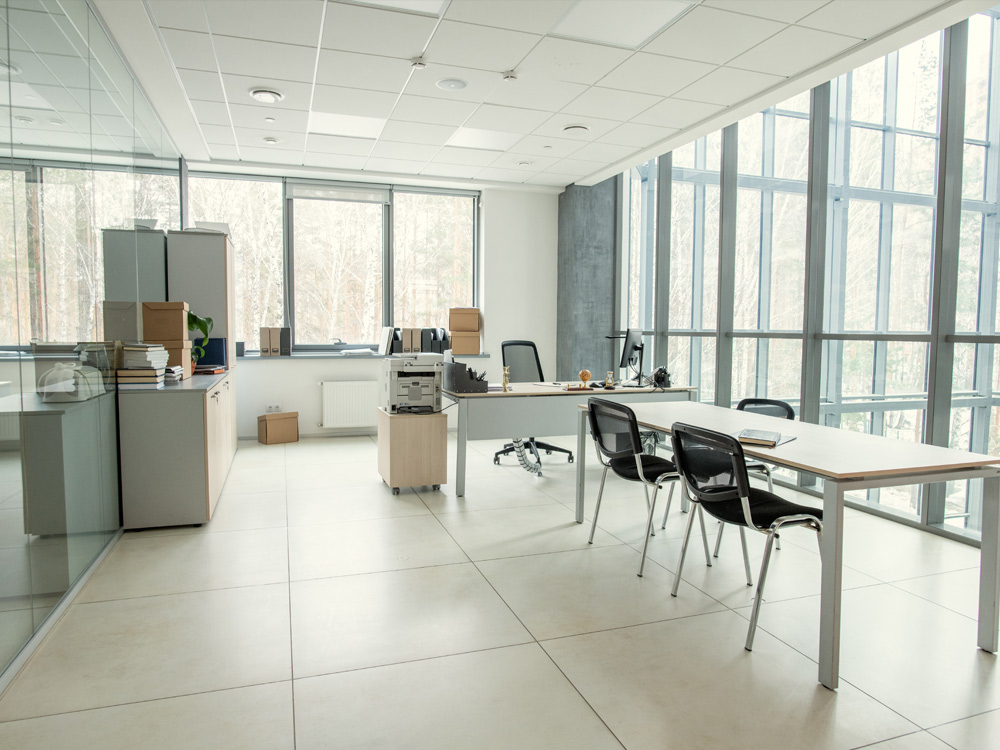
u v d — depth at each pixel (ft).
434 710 6.57
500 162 20.75
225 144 18.66
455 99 14.92
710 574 10.34
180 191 19.54
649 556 11.14
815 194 14.58
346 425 22.45
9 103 7.10
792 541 12.06
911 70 12.98
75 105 9.37
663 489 15.75
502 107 15.47
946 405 12.03
